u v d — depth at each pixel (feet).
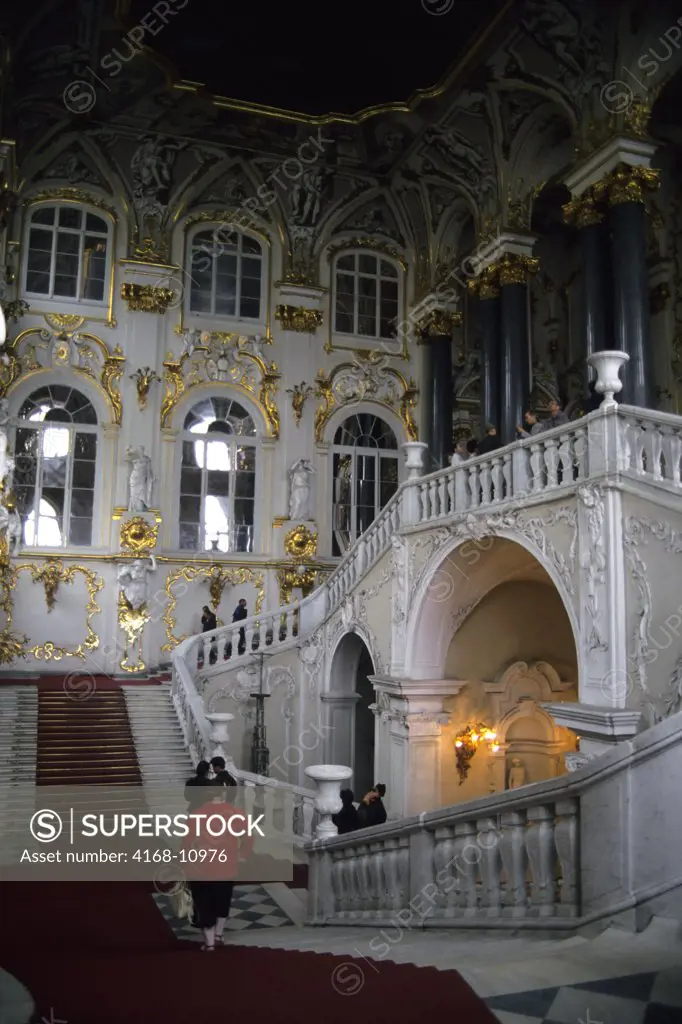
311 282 71.00
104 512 63.93
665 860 15.44
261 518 67.92
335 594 57.06
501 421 58.29
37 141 62.69
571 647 49.73
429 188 68.85
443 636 45.32
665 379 61.26
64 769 44.75
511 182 59.06
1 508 52.42
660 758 15.75
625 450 30.83
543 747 47.09
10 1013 13.99
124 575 61.93
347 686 56.03
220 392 68.23
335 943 20.25
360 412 71.82
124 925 26.63
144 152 65.10
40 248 65.05
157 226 67.10
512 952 15.28
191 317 68.39
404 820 21.07
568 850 16.37
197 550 66.23
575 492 32.55
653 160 60.95
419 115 60.39
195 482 67.00
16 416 62.69
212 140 65.67
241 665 56.39
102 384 64.69
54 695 52.24
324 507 69.26
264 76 59.36
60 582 62.03
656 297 62.28
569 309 74.02
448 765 45.73
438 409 70.28
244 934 26.16
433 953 16.63
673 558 28.12
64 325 64.54
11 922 26.86
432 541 43.57
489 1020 11.96
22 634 60.70
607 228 48.80
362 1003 13.21
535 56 50.44
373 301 73.67
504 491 38.99
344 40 55.31
